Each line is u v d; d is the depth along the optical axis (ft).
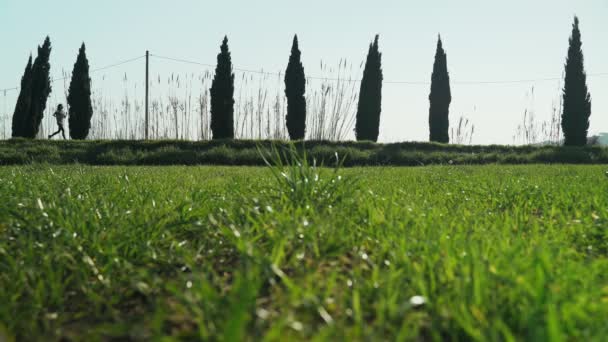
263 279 6.73
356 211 11.60
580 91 99.81
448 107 103.19
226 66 88.89
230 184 18.47
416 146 77.87
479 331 5.12
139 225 10.10
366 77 97.76
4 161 61.26
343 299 6.25
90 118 92.79
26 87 91.04
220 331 5.16
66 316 6.68
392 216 11.07
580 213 13.24
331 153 70.08
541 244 8.65
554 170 36.76
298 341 5.23
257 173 29.99
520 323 5.50
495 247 8.34
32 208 11.55
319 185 13.02
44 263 8.09
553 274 6.83
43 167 30.40
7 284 7.66
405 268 7.36
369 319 6.02
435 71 103.09
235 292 5.63
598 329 5.19
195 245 9.98
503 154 75.36
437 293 6.59
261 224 10.09
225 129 89.30
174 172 30.68
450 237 9.46
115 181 19.58
